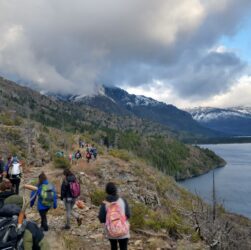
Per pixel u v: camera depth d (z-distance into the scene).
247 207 63.81
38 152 38.22
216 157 183.12
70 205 11.05
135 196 24.17
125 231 6.88
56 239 9.27
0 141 35.41
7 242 4.13
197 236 12.01
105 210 7.04
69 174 11.14
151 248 10.04
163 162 144.00
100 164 30.61
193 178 139.88
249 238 12.47
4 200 5.34
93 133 150.75
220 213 13.13
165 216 15.70
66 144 54.81
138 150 144.25
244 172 141.75
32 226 4.42
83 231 10.90
